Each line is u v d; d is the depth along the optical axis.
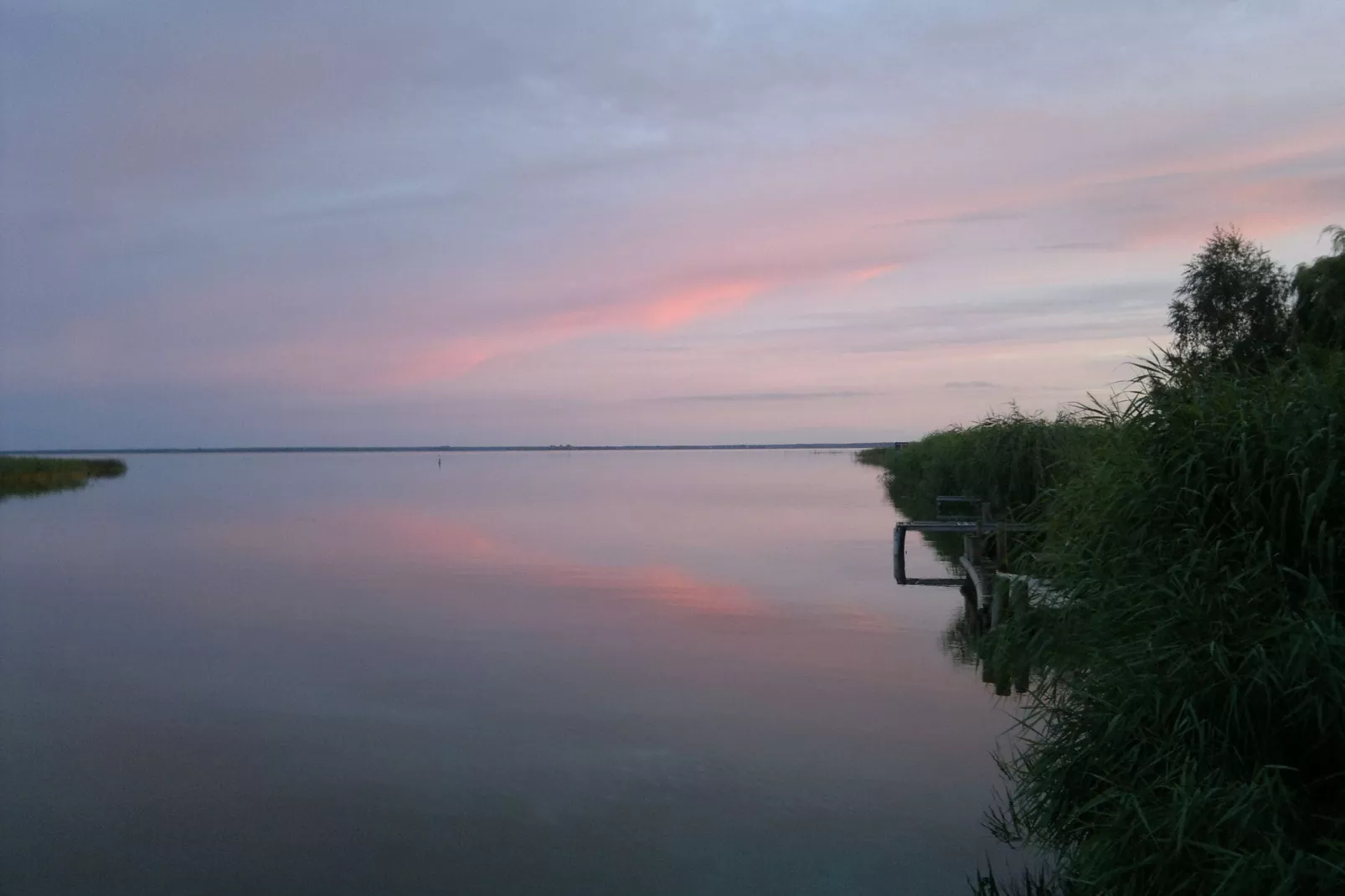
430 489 50.44
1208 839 4.37
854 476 59.38
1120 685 5.04
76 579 18.72
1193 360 6.21
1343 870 3.95
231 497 44.53
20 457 59.16
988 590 12.73
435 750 8.59
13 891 6.11
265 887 6.14
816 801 7.36
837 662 11.47
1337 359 5.66
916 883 6.05
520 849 6.63
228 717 9.64
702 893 5.96
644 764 8.19
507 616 14.57
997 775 7.79
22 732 9.20
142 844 6.79
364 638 13.13
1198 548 5.04
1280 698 4.62
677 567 19.39
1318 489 4.59
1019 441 16.22
